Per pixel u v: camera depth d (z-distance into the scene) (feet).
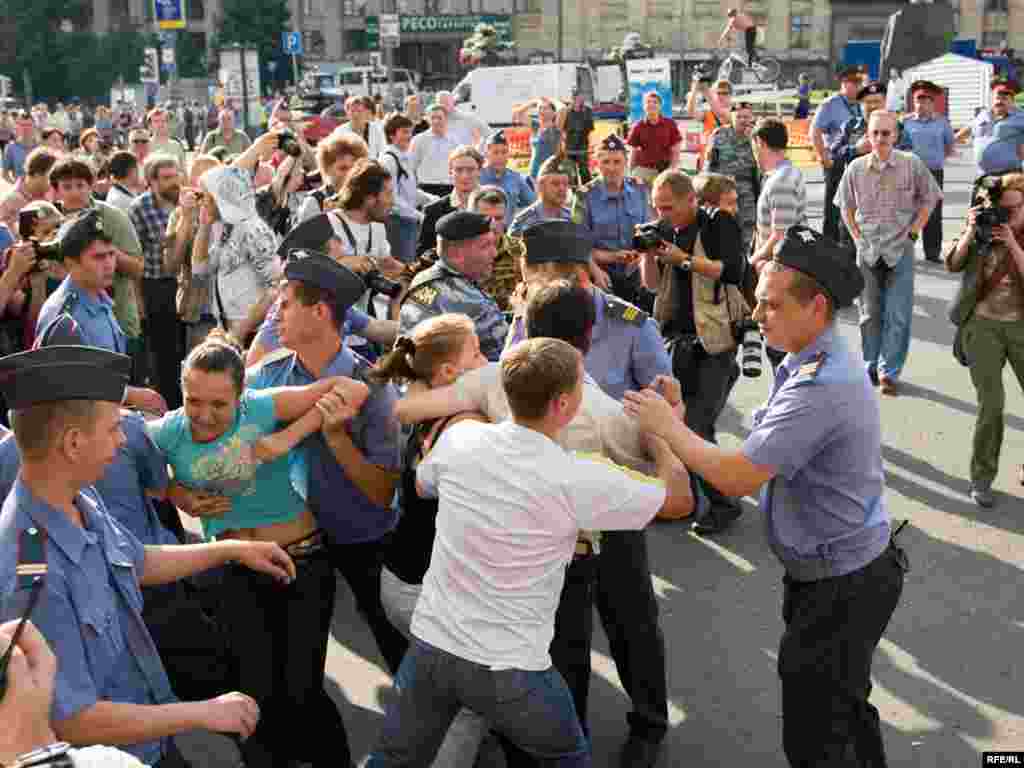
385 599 11.64
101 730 8.25
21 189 28.94
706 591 18.07
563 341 10.48
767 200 28.14
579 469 9.40
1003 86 43.32
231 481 11.66
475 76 99.30
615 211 24.16
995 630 16.51
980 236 19.90
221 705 8.71
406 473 11.32
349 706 14.79
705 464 10.31
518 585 9.36
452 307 15.28
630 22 228.02
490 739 13.15
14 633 7.12
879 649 16.03
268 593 12.23
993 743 13.66
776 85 112.47
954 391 27.86
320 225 17.37
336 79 153.28
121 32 234.38
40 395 8.16
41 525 8.31
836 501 10.45
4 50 232.12
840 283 10.33
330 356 12.76
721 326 18.88
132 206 25.79
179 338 26.27
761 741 13.94
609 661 16.02
